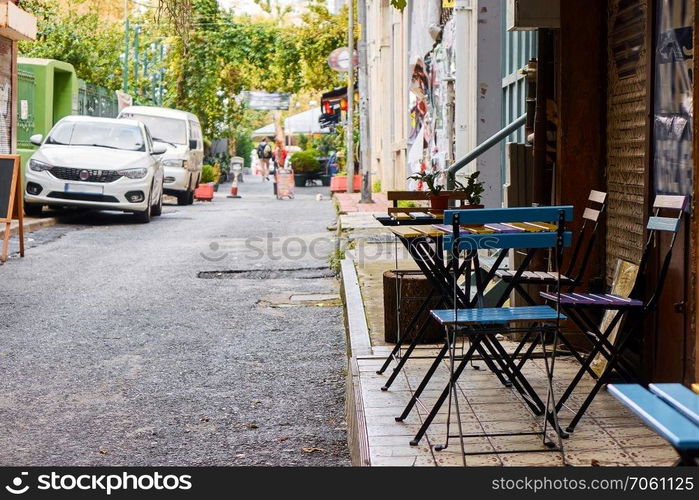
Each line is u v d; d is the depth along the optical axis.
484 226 6.00
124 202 20.34
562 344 7.39
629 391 3.13
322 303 11.03
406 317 7.82
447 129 16.11
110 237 17.77
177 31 14.65
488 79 12.86
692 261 5.34
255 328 9.60
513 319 5.05
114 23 39.53
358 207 24.38
